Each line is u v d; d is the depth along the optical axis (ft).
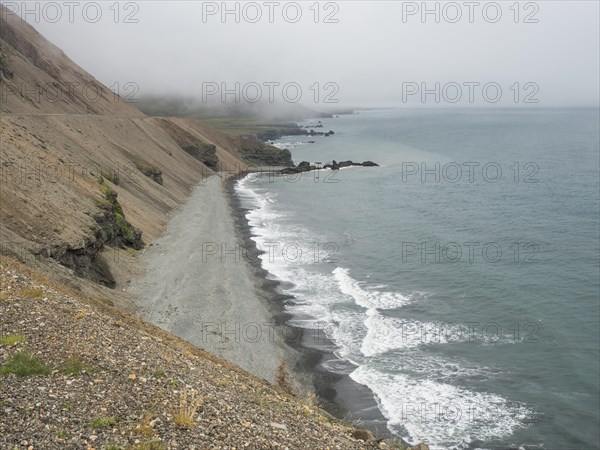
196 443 34.53
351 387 93.40
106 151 240.53
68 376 39.68
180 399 40.29
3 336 44.55
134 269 139.64
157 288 130.41
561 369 102.17
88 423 33.96
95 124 273.13
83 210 132.57
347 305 133.39
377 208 275.80
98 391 38.50
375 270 164.25
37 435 31.55
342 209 273.75
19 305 51.88
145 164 265.54
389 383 95.09
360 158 515.91
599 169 396.37
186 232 196.85
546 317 128.26
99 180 171.94
